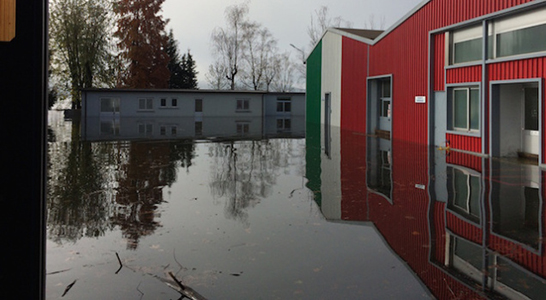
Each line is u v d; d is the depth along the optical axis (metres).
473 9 13.57
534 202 7.09
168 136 21.61
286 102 48.66
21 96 1.48
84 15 45.91
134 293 3.54
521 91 12.89
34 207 1.50
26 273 1.50
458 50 14.74
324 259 4.36
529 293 3.52
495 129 12.93
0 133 1.47
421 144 16.97
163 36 51.81
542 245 4.84
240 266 4.16
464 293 3.51
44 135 1.54
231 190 8.23
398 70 18.86
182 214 6.32
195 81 72.25
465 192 7.96
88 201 7.22
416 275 3.92
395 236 5.18
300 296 3.46
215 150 15.57
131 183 8.97
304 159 13.06
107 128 27.16
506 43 12.37
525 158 12.73
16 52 1.47
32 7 1.48
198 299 3.42
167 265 4.20
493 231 5.41
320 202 7.16
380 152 14.70
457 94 14.93
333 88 28.28
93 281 3.80
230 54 61.59
